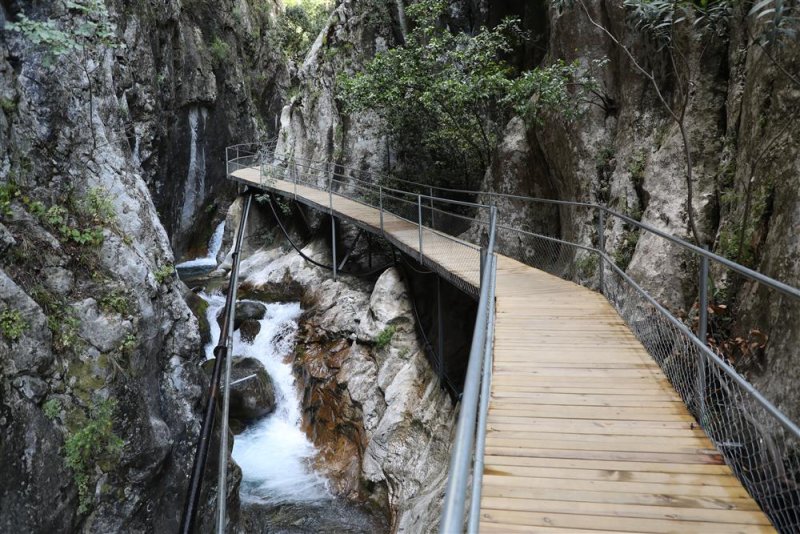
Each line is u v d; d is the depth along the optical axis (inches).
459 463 55.9
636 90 316.5
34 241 216.2
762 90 218.8
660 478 122.0
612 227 307.9
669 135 283.7
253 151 1052.5
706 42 265.3
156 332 254.7
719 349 203.9
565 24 366.9
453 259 339.6
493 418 151.1
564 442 138.0
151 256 277.0
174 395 262.4
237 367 471.5
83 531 200.8
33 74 238.7
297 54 1360.7
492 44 444.1
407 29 679.1
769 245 198.4
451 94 456.1
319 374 449.1
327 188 727.7
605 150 343.9
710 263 234.1
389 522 327.9
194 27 883.4
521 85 350.6
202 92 868.0
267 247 778.8
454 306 420.8
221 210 964.0
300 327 519.8
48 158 239.5
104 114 287.0
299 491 368.2
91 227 244.5
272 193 785.6
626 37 320.5
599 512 110.7
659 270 256.5
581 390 167.8
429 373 395.2
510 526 106.8
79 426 203.5
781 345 177.8
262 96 1175.6
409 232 449.1
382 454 354.3
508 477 123.6
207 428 230.5
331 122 758.5
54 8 251.6
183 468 252.7
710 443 136.6
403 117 558.9
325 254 647.1
